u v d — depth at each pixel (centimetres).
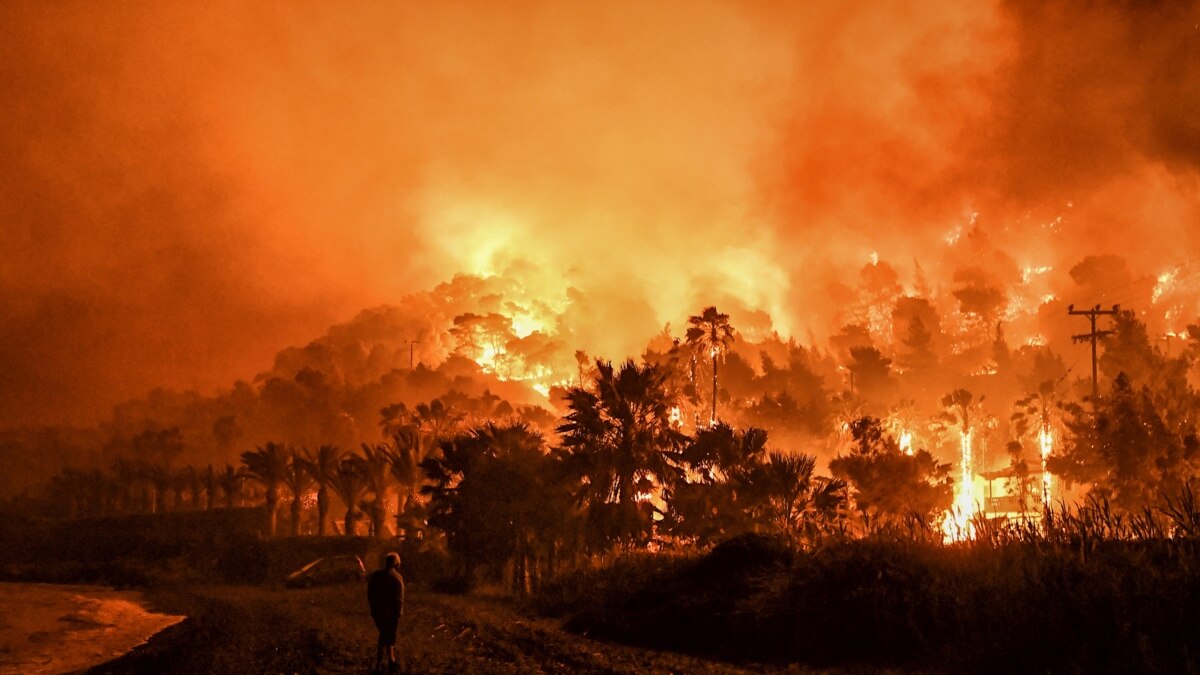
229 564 4691
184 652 2006
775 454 2905
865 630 1438
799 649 1481
